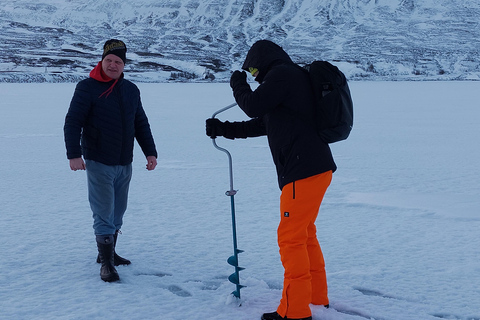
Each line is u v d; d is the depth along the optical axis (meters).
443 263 3.79
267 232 4.70
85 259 3.88
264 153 10.34
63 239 4.42
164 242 4.35
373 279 3.45
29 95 33.94
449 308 2.97
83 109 3.36
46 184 7.08
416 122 17.16
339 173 7.91
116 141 3.43
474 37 138.25
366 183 7.07
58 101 27.94
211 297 3.14
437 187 6.77
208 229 4.80
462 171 8.04
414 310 2.94
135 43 137.62
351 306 2.98
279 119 2.67
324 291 2.93
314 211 2.70
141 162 9.15
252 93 2.65
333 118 2.61
